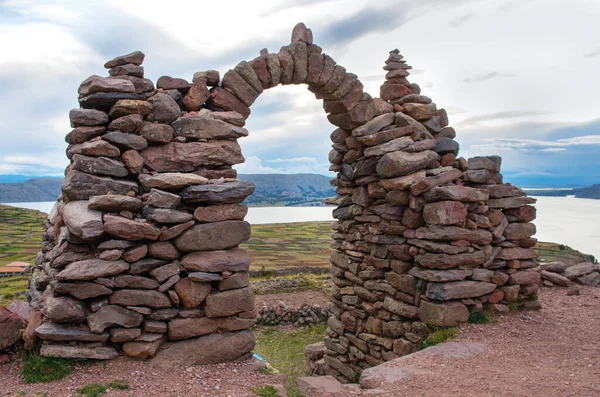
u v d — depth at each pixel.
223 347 6.68
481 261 9.26
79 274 5.90
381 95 11.06
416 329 9.20
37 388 5.26
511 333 8.47
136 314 6.20
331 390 6.49
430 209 9.12
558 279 12.90
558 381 6.10
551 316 9.66
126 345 6.14
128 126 6.85
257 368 6.66
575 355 7.30
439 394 5.80
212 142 7.44
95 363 5.95
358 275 11.15
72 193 6.42
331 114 10.55
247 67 8.34
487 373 6.51
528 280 9.86
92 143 6.56
